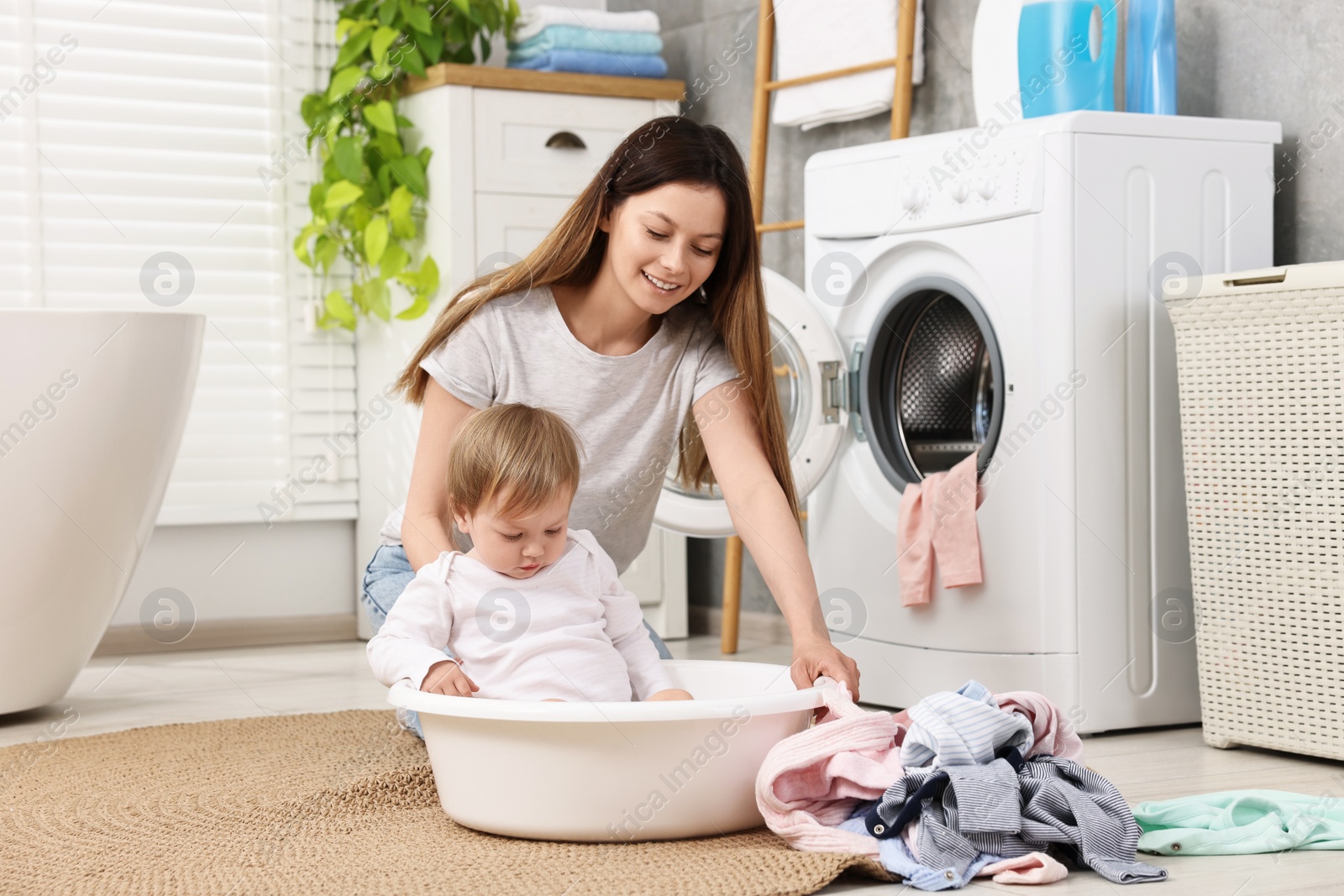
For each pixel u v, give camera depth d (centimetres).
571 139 308
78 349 212
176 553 320
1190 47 233
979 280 214
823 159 243
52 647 222
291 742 194
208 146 321
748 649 302
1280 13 216
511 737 130
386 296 313
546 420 147
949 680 218
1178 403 208
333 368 333
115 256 313
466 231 298
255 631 326
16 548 213
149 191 316
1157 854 131
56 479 213
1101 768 180
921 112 276
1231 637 192
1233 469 192
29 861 131
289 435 328
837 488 243
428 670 138
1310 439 182
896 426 240
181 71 318
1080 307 201
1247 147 212
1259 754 190
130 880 122
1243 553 191
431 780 161
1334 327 179
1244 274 189
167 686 261
